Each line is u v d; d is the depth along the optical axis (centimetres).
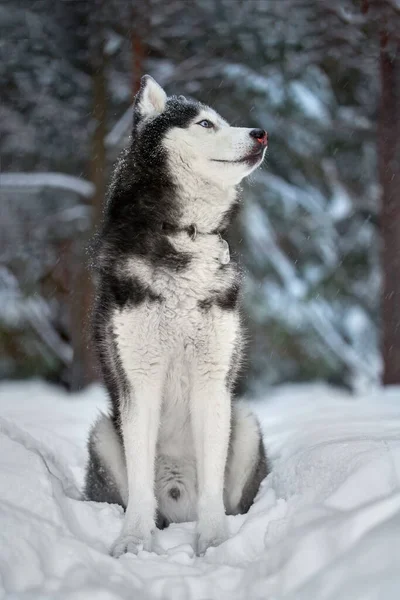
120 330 409
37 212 1438
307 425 552
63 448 572
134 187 437
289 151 1425
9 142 1410
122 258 417
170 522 458
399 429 443
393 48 1123
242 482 459
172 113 446
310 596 281
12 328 1495
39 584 301
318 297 1495
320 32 1238
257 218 1470
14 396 897
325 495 362
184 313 411
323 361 1477
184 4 1254
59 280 1514
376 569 274
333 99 1451
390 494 327
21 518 339
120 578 318
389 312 1117
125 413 410
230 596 310
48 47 1317
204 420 417
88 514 396
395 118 1136
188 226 423
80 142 1411
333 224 1537
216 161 432
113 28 1284
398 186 1124
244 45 1287
